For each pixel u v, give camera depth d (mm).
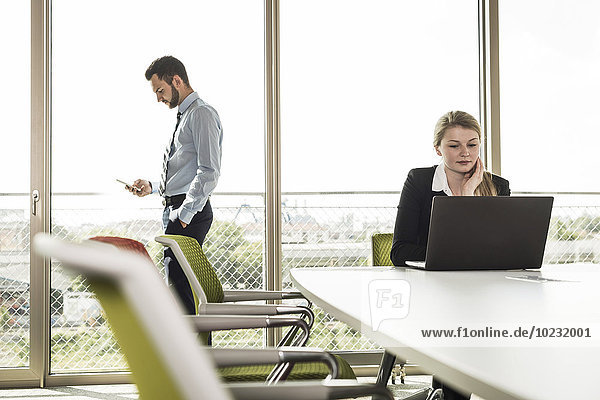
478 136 2998
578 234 4520
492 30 4395
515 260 2375
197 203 3857
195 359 464
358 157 4328
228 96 4191
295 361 1262
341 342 4344
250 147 4223
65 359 4074
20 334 4020
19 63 4062
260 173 4238
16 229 4047
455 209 2275
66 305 4062
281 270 4234
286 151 4250
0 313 4008
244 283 4234
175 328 459
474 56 4441
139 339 520
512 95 4434
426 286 1777
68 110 4082
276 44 4219
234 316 1689
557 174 4480
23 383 3949
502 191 3059
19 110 4055
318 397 930
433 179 2822
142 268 455
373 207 4344
